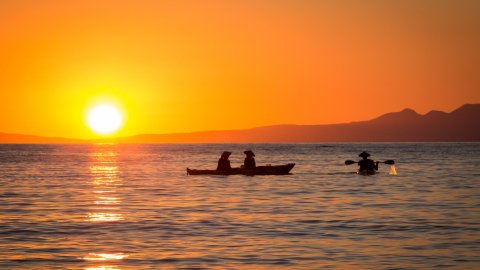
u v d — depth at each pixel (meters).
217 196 52.75
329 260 26.88
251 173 79.69
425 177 76.88
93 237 32.34
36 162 136.25
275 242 30.83
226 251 28.70
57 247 29.73
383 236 32.44
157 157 178.12
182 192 56.75
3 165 119.94
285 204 46.53
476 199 49.84
